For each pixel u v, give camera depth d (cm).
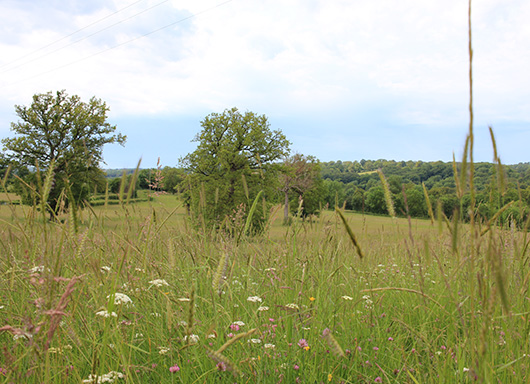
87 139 3425
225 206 2517
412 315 289
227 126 3653
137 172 162
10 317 193
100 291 213
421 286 154
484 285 127
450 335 215
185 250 326
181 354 204
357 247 101
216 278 200
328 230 337
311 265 311
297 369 217
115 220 261
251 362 203
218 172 3272
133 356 216
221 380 200
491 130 121
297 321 252
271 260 345
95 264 185
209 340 216
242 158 3328
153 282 229
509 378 181
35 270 174
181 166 3453
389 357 237
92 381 158
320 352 229
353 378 218
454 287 209
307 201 5666
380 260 426
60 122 3428
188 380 194
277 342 235
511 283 194
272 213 339
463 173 116
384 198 167
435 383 190
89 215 235
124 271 237
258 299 262
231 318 237
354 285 327
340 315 269
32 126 3406
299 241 345
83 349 199
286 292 299
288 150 3838
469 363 184
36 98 3488
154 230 250
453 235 121
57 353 176
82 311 217
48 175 140
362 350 245
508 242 199
